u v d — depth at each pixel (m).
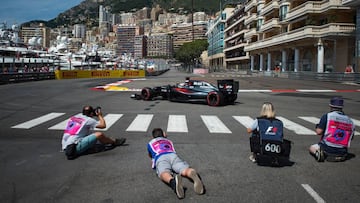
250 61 75.62
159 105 14.26
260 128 5.46
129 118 10.77
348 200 4.23
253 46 61.53
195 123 9.87
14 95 18.11
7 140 7.64
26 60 41.78
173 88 15.19
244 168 5.53
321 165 5.73
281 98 17.17
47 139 7.74
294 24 45.72
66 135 6.22
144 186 4.71
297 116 11.31
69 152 5.99
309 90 21.94
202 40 120.25
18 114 11.55
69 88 23.33
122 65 68.50
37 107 13.41
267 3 60.44
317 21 38.41
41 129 8.91
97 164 5.76
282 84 27.92
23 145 7.16
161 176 4.61
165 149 4.95
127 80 33.97
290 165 5.71
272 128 5.43
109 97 17.50
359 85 26.14
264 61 65.62
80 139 6.22
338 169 5.50
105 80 34.03
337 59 36.25
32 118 10.70
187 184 4.79
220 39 103.38
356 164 5.80
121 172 5.32
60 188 4.65
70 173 5.28
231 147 6.98
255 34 63.75
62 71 38.38
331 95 18.70
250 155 6.33
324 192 4.50
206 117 10.98
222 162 5.88
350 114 11.88
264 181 4.91
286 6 46.66
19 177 5.11
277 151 5.33
